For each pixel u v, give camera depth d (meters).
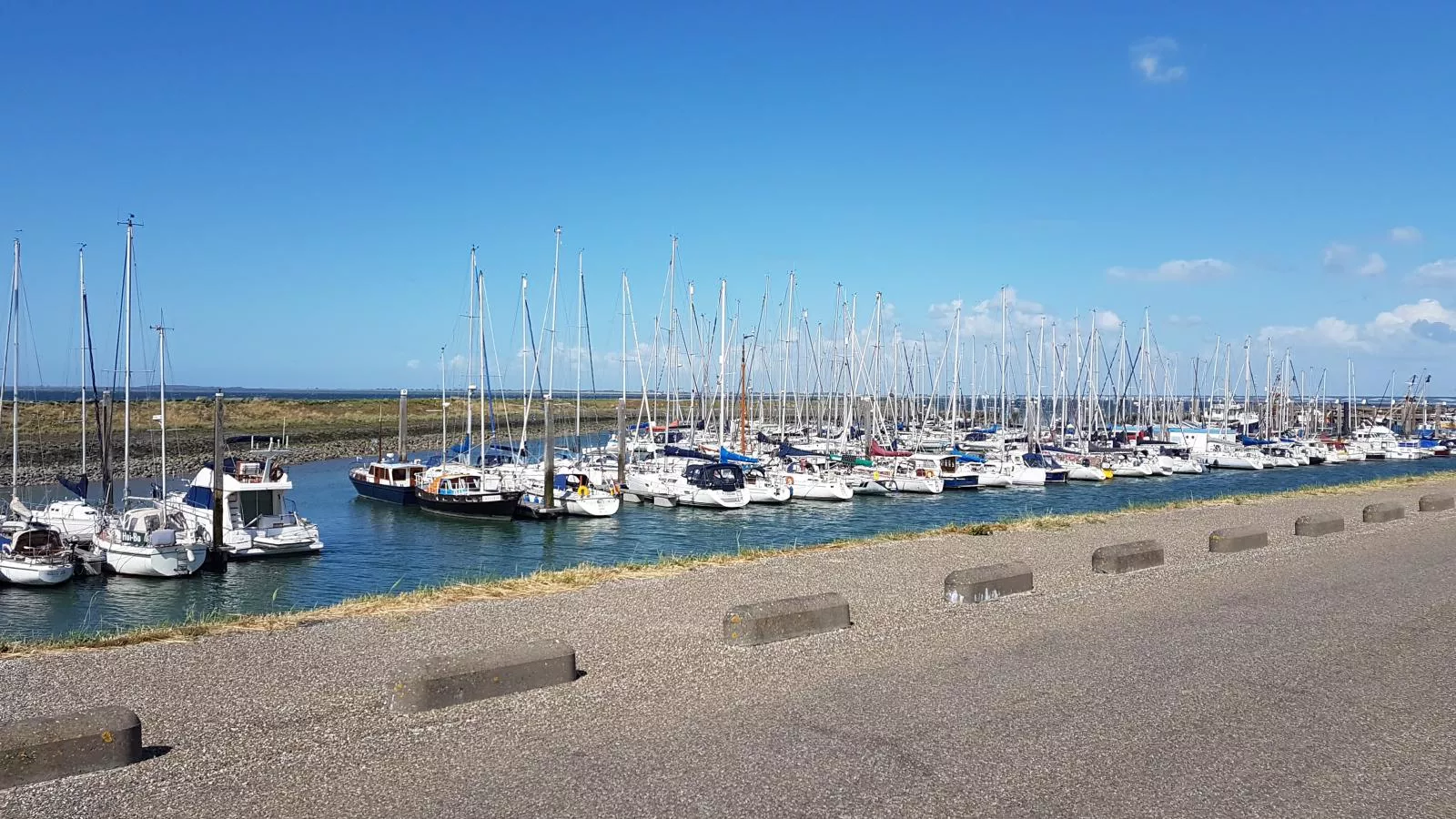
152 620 25.00
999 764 7.27
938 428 92.38
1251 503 31.28
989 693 9.12
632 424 111.62
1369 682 9.57
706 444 66.06
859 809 6.46
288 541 34.94
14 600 27.14
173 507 34.41
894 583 15.41
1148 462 70.38
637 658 10.45
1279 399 120.81
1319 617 12.66
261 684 9.49
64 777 7.04
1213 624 12.18
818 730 8.04
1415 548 19.34
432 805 6.51
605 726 8.14
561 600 14.02
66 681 9.66
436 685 8.65
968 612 13.00
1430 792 6.86
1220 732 8.06
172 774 7.09
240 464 40.94
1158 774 7.11
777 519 45.97
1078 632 11.70
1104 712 8.55
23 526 31.66
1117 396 92.62
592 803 6.54
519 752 7.52
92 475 55.81
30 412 76.62
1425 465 85.56
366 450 88.62
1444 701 8.96
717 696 9.01
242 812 6.43
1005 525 24.41
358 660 10.49
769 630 11.21
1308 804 6.64
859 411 77.75
